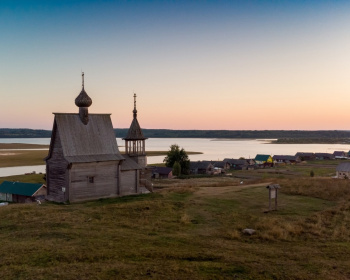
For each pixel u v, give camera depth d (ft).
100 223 95.30
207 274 58.49
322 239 82.99
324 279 57.57
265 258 68.03
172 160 421.18
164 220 100.48
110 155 156.46
